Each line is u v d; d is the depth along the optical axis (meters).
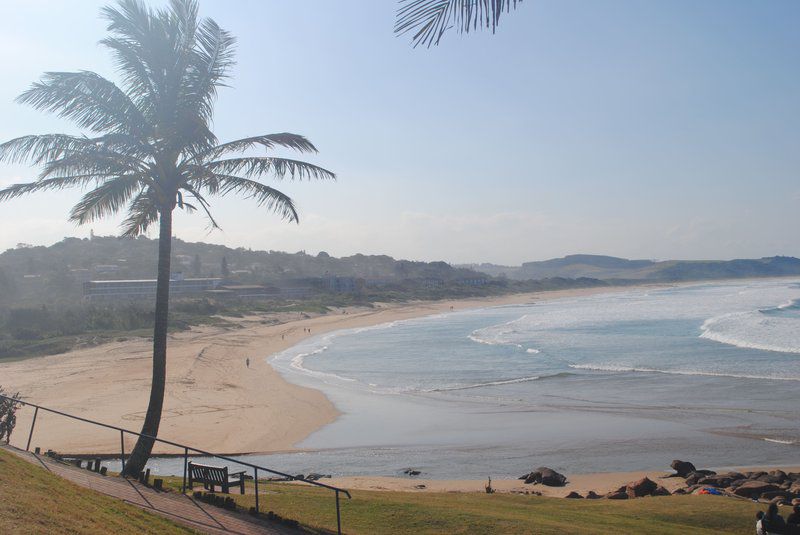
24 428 24.66
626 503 14.99
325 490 15.24
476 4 3.52
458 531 11.09
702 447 23.05
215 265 168.00
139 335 60.19
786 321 69.06
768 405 29.09
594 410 29.50
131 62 12.74
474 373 41.75
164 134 12.41
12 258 133.38
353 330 82.31
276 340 68.94
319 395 34.94
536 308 122.56
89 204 12.79
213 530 8.73
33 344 53.62
